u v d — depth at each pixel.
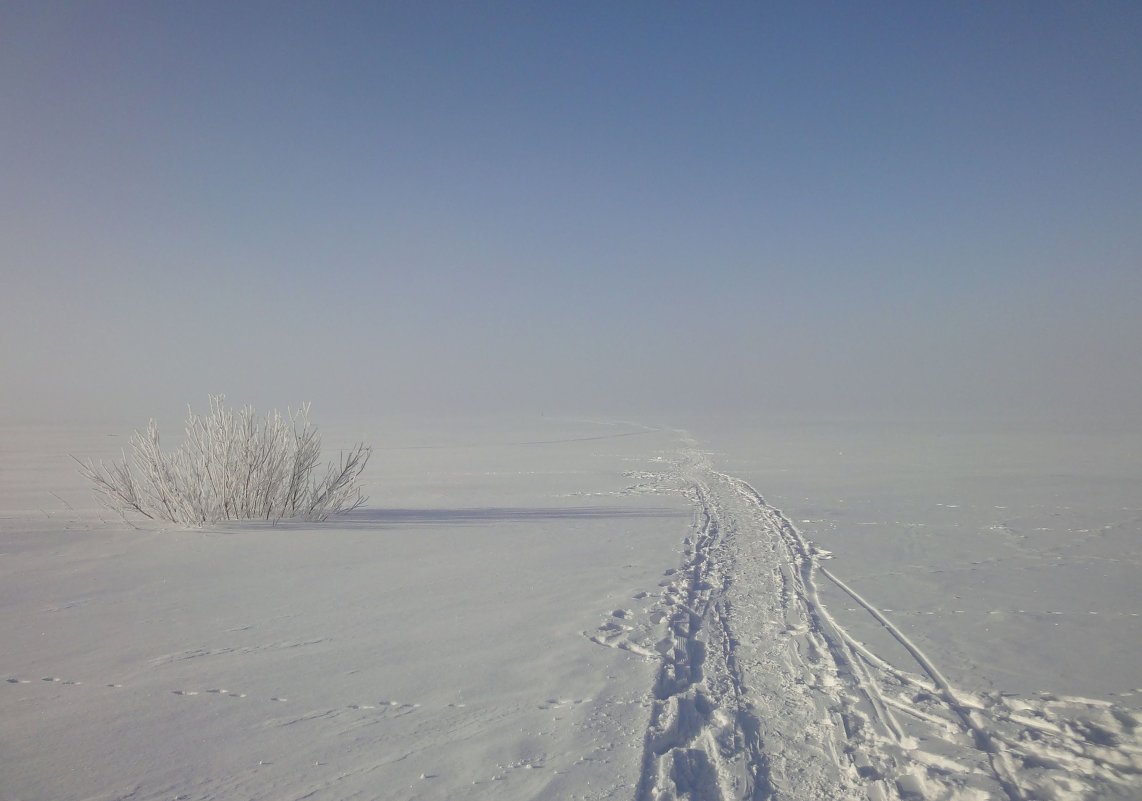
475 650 5.77
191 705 4.62
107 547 10.57
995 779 3.62
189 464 13.45
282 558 9.76
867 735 4.23
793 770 3.80
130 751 3.96
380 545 10.78
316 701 4.69
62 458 32.09
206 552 10.20
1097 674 5.14
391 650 5.77
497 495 17.83
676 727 4.28
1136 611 6.80
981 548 10.06
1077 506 14.07
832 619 6.71
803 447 35.16
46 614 6.87
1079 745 4.02
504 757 3.87
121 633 6.24
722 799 3.48
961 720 4.39
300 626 6.46
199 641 6.00
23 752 3.95
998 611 6.86
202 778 3.65
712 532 11.87
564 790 3.49
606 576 8.62
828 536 11.28
